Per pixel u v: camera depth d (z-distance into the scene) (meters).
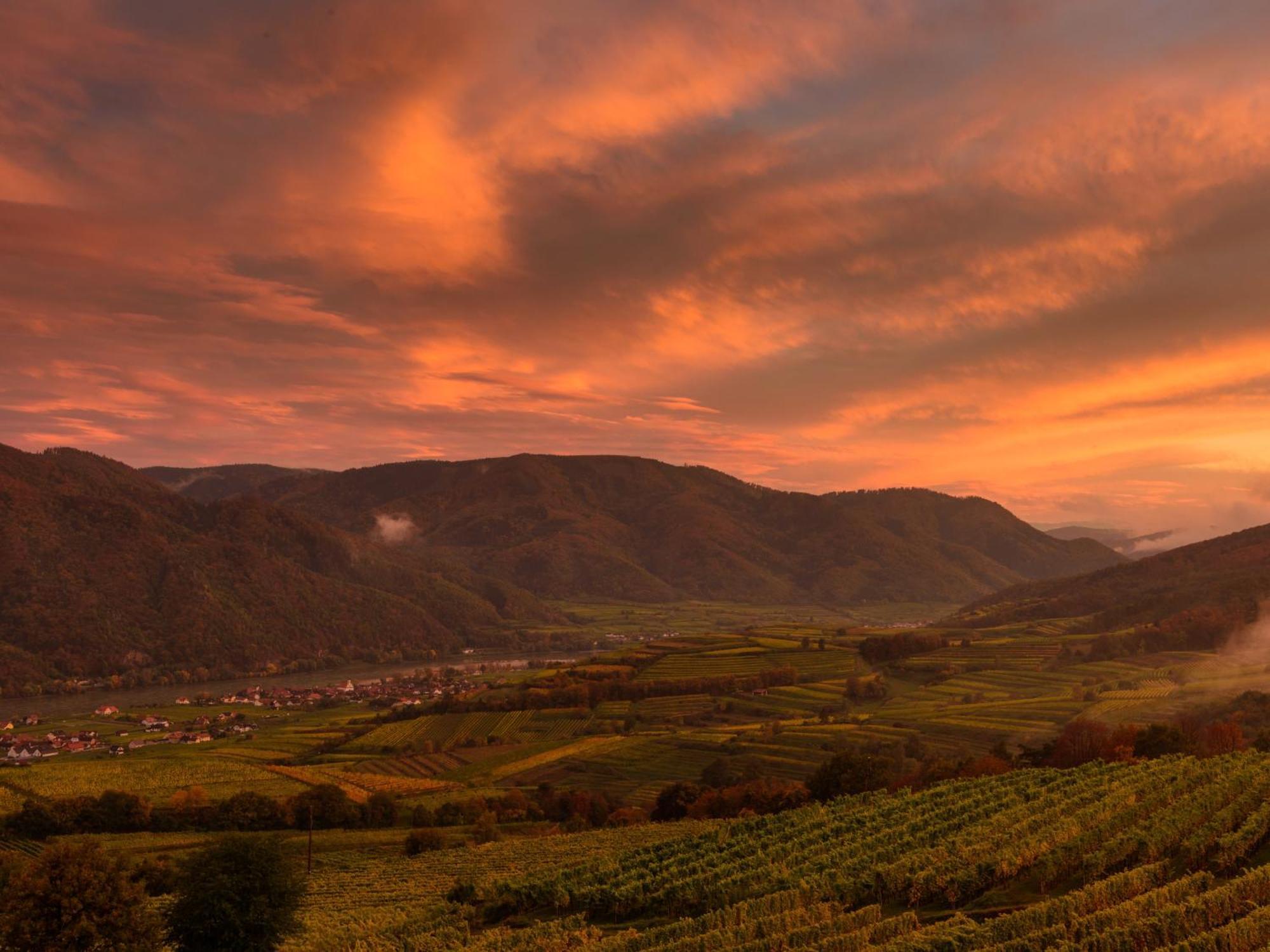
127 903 49.50
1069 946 32.22
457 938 49.47
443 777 154.25
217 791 134.50
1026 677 192.62
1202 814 55.12
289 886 54.50
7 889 49.44
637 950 41.72
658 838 91.56
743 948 37.94
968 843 52.66
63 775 143.38
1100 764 81.62
